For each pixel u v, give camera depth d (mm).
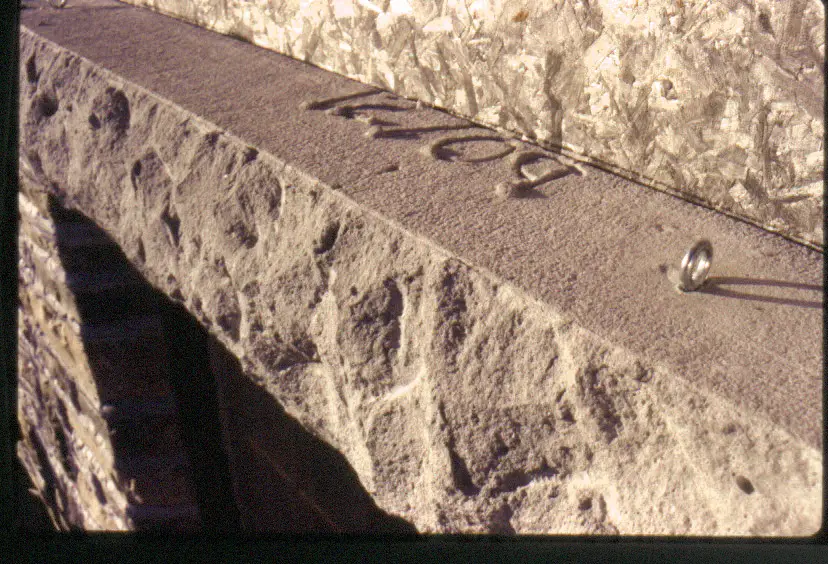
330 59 1674
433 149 1238
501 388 878
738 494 692
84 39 1837
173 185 1370
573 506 859
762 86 1005
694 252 832
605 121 1192
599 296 839
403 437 1026
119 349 2029
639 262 910
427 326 945
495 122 1358
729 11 1015
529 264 901
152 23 2080
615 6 1137
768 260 928
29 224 2051
